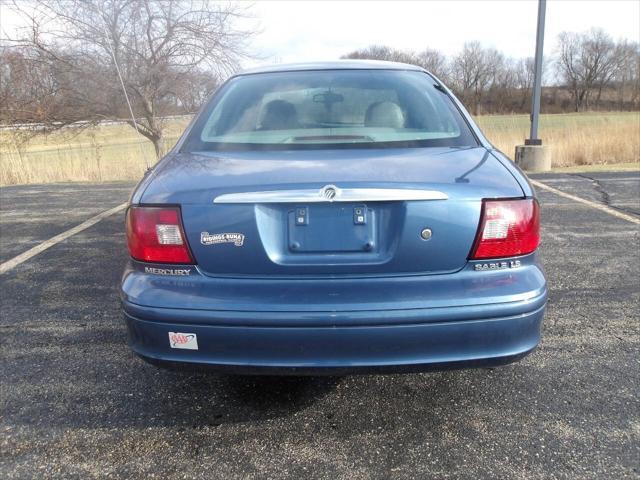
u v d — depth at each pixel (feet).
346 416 7.49
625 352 9.03
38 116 44.52
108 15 42.06
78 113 45.47
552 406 7.59
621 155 38.47
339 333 5.97
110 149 41.45
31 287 12.76
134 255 6.50
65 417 7.53
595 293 11.64
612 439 6.86
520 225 6.26
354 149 7.20
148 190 6.51
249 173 6.38
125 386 8.31
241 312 6.01
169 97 46.19
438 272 6.15
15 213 21.93
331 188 5.94
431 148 7.27
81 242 16.84
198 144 7.73
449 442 6.89
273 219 6.12
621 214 19.19
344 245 6.09
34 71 44.34
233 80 9.37
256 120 8.09
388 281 6.09
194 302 6.11
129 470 6.48
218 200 6.08
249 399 7.93
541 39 32.42
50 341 9.86
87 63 43.78
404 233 6.02
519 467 6.41
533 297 6.21
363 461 6.57
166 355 6.30
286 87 8.77
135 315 6.31
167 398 7.98
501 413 7.47
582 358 8.87
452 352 6.10
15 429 7.28
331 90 8.59
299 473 6.39
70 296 12.12
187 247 6.20
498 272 6.24
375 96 8.45
